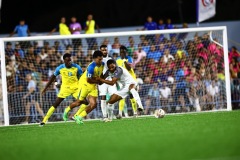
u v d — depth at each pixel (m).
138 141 30.31
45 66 60.16
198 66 62.62
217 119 44.31
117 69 47.53
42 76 59.94
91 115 60.03
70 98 59.62
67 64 49.91
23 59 59.62
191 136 31.22
